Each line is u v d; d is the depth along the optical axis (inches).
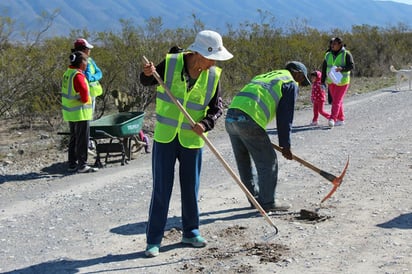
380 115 627.5
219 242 255.3
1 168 428.8
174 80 236.7
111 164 437.7
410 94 829.8
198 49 233.6
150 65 231.8
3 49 586.9
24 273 231.3
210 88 240.5
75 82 399.9
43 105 575.5
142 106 645.9
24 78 576.1
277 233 259.3
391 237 252.7
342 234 259.0
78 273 228.4
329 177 290.0
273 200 296.8
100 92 454.3
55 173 414.3
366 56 1198.9
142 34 666.8
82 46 421.4
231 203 316.2
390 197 313.3
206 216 293.7
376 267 222.1
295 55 950.4
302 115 650.8
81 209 318.7
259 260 233.8
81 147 408.8
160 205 242.7
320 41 1107.3
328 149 454.6
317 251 240.2
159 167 241.0
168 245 254.2
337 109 558.6
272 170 294.0
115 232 276.4
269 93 285.1
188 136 241.9
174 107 238.5
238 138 297.6
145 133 556.7
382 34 1323.8
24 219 304.2
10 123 616.7
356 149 448.5
